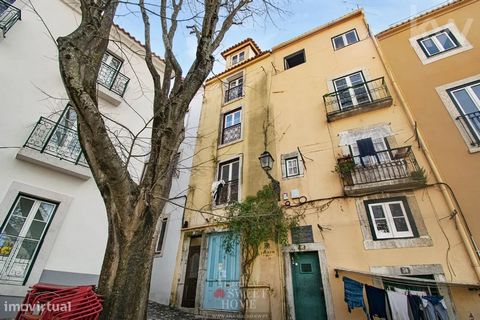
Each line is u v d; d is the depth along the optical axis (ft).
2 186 16.34
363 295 17.62
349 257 19.67
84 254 18.44
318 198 23.38
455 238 17.13
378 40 29.96
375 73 27.43
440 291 16.11
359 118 25.50
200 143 36.76
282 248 22.67
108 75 24.84
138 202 7.60
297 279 21.13
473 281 15.48
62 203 18.48
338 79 29.63
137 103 25.99
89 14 8.79
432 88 23.48
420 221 18.65
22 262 15.99
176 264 28.40
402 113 23.58
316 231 21.97
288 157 27.40
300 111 29.94
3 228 15.81
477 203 17.52
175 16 12.69
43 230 17.39
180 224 31.19
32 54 20.22
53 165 18.39
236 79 40.57
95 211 19.97
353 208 21.42
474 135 19.85
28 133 18.19
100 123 7.09
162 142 8.68
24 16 20.80
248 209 24.86
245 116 34.83
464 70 22.99
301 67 33.63
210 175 32.45
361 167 22.11
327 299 18.98
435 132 21.36
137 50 28.43
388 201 20.45
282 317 19.86
